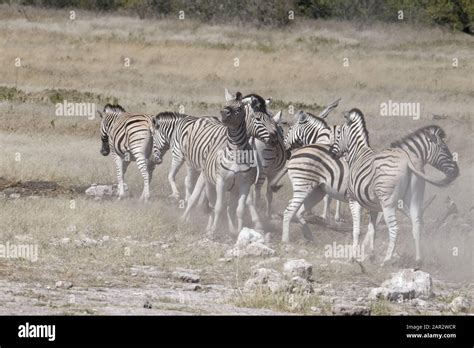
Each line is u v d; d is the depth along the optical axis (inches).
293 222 671.1
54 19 2108.8
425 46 1988.2
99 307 397.1
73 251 552.4
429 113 1202.0
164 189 810.2
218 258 558.9
